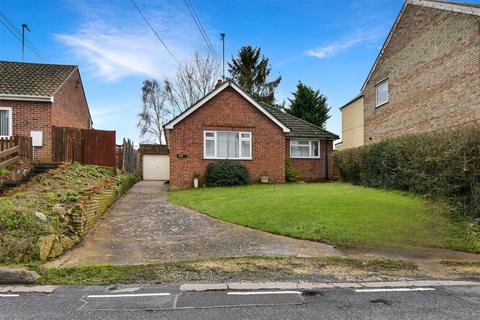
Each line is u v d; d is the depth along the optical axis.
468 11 15.14
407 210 10.66
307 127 23.84
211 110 19.12
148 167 29.78
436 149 11.72
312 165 23.27
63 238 7.96
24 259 7.06
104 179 13.98
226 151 19.23
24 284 5.95
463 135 10.67
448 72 16.39
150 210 12.62
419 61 18.52
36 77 19.36
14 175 12.82
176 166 18.55
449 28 16.38
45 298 5.25
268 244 8.48
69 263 7.09
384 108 21.77
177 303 5.01
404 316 4.51
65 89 20.20
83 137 17.75
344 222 9.62
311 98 38.62
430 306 4.87
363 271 6.57
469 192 10.23
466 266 6.91
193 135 18.83
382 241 8.41
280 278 6.17
